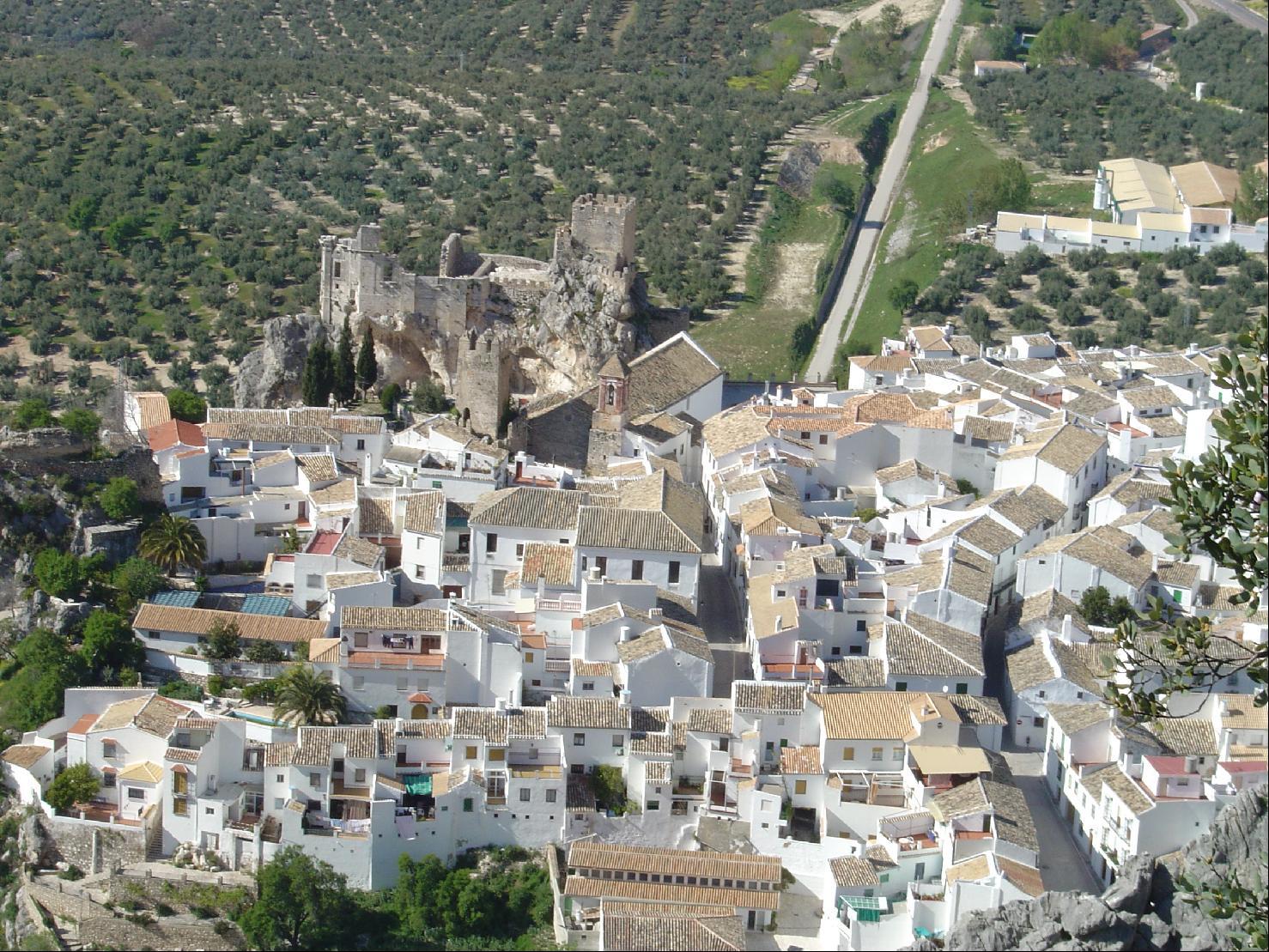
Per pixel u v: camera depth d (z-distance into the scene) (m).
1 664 183.62
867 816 162.88
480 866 162.25
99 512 196.38
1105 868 157.62
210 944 158.38
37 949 158.25
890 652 176.75
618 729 167.25
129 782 165.25
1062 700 176.00
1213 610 189.62
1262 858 129.50
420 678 174.12
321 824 163.12
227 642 180.62
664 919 151.62
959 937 134.38
